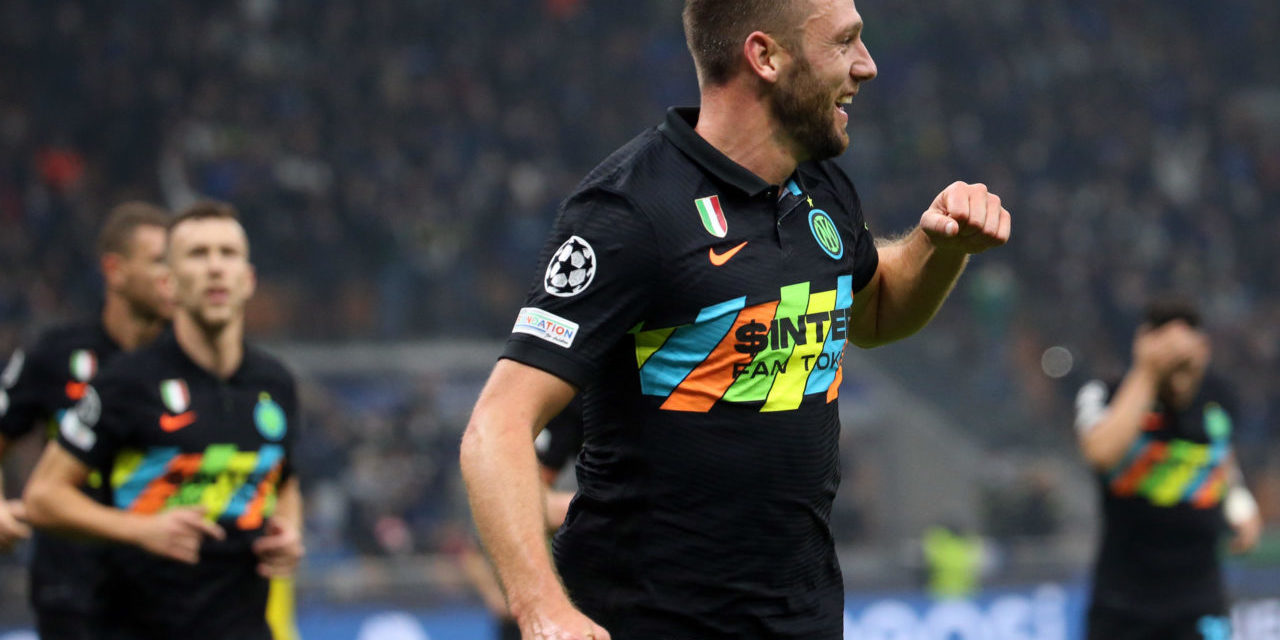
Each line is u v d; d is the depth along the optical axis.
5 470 37.44
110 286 18.34
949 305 63.12
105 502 15.38
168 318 18.39
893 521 55.53
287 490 16.81
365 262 56.56
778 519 9.35
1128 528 21.94
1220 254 70.81
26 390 18.19
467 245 58.91
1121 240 69.12
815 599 9.74
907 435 56.53
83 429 14.98
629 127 69.94
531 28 73.19
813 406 9.46
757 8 9.20
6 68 61.19
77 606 17.44
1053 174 73.81
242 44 66.38
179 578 15.23
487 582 25.44
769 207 9.43
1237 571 34.78
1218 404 22.08
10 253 52.41
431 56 69.94
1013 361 61.75
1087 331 64.25
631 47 73.38
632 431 9.32
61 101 60.75
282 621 24.98
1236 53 86.38
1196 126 79.25
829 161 10.35
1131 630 21.92
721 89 9.45
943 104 75.50
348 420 46.69
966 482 56.03
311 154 60.78
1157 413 21.67
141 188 58.25
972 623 32.94
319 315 54.56
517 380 8.95
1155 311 21.19
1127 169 74.25
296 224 55.44
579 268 8.98
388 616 29.17
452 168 62.50
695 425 9.19
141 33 64.25
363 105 64.44
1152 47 83.56
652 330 9.15
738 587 9.36
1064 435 59.03
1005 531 42.69
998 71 77.69
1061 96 77.75
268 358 16.42
